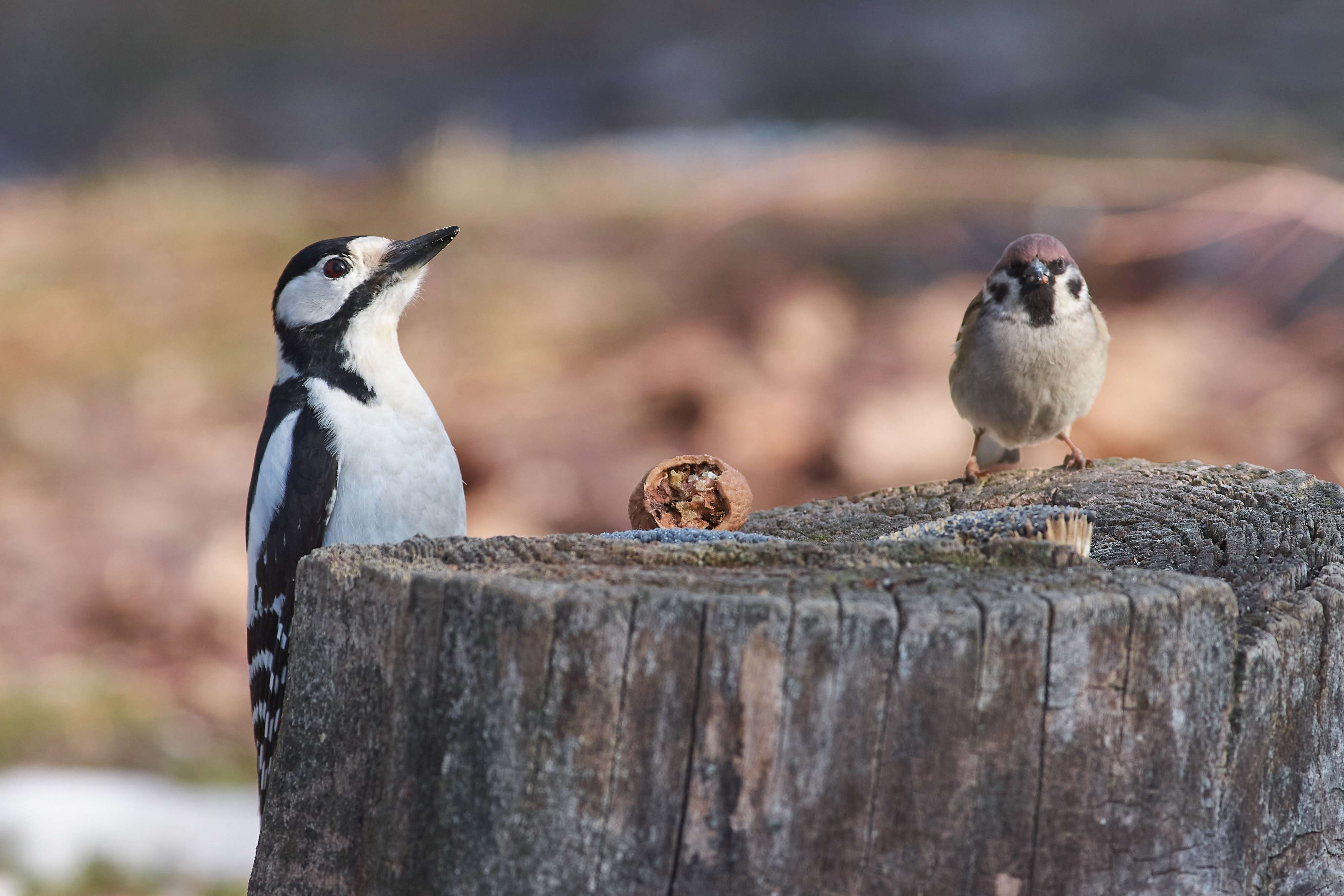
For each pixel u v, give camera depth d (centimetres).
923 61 2484
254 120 2744
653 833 351
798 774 348
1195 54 2339
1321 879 413
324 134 2648
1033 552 390
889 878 350
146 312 1769
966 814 350
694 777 349
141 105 2784
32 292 1867
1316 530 512
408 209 2055
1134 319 1424
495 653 358
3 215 2222
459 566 388
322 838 388
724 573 380
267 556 639
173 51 3111
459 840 363
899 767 348
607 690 350
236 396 1553
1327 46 2316
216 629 1124
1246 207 1600
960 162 1927
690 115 2453
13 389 1579
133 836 855
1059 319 704
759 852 349
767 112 2408
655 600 349
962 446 1236
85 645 1109
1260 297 1462
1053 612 349
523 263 1788
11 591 1172
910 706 347
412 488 646
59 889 808
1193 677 363
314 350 658
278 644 637
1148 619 356
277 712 635
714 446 1272
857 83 2448
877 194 1833
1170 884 365
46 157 2644
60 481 1377
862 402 1288
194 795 911
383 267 662
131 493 1345
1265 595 427
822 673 346
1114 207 1677
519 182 2131
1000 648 348
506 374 1473
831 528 615
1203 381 1312
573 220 1931
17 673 1058
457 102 2728
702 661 347
